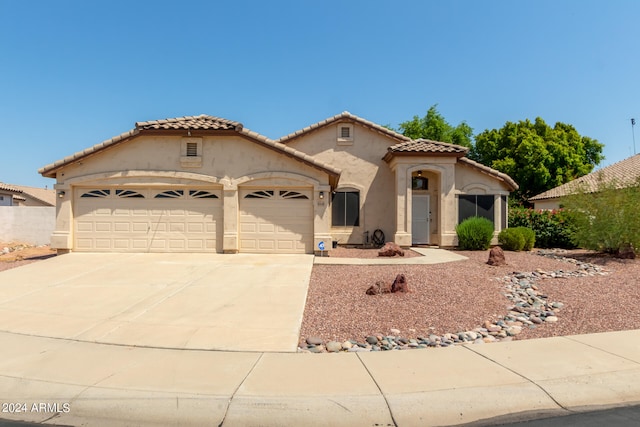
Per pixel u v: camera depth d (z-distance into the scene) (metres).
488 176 19.23
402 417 4.14
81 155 14.37
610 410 4.31
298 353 5.87
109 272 11.34
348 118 19.62
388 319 7.46
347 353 5.85
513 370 5.12
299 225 14.87
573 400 4.47
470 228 17.41
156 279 10.51
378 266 12.48
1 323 7.17
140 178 14.67
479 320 7.50
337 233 19.41
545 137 36.28
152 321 7.30
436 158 18.02
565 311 8.02
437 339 6.54
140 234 14.76
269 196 14.91
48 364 5.39
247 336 6.55
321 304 8.36
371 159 19.59
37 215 21.03
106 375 5.04
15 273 11.23
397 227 17.84
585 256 15.40
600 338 6.38
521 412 4.26
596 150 38.25
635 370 5.12
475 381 4.81
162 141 14.73
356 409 4.23
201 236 14.81
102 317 7.53
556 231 19.50
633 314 7.70
